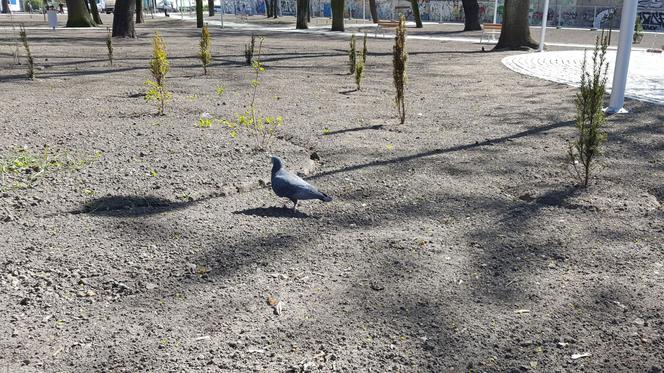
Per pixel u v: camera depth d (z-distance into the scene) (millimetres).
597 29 46875
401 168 6328
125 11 29672
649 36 38375
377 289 3541
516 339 3012
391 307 3326
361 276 3723
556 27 49250
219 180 5727
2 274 3682
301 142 7473
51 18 38188
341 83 13516
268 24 51656
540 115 9500
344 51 22875
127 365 2766
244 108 9836
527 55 21312
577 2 50000
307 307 3326
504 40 24406
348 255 4043
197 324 3137
